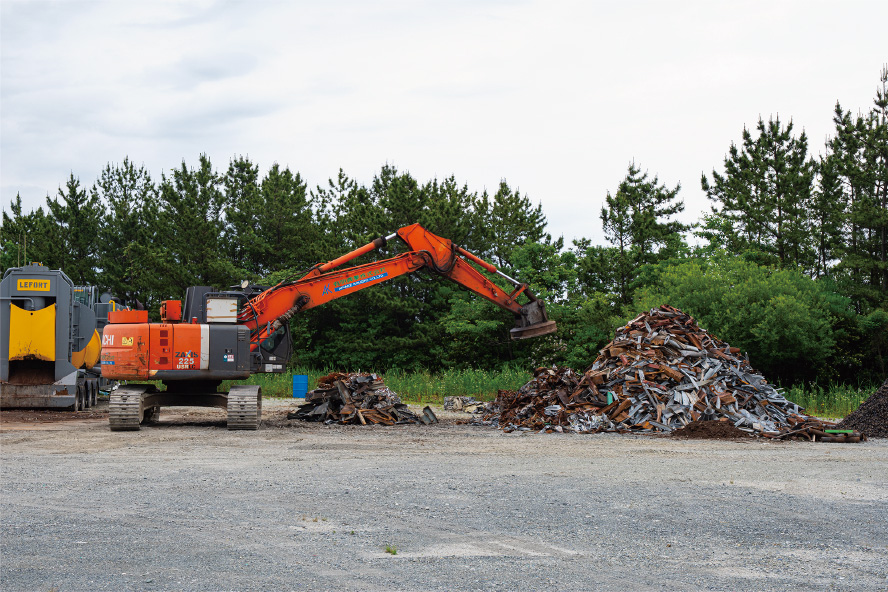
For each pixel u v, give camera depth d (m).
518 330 21.66
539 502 9.53
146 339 18.86
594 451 15.20
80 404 24.75
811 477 11.95
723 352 21.92
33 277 23.41
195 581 6.09
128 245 59.72
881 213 41.81
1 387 23.19
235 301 19.64
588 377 21.02
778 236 48.28
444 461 13.46
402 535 7.75
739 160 50.78
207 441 16.45
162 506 9.12
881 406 19.80
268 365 20.56
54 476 11.43
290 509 8.99
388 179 66.25
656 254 50.12
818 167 47.66
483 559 6.87
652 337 21.91
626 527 8.20
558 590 5.97
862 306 43.31
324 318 51.62
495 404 23.11
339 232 59.41
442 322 48.25
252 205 58.56
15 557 6.79
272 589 5.92
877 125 43.50
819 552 7.26
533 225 67.56
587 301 44.47
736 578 6.36
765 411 19.81
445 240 21.91
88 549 7.08
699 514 8.91
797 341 36.22
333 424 20.89
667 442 17.05
